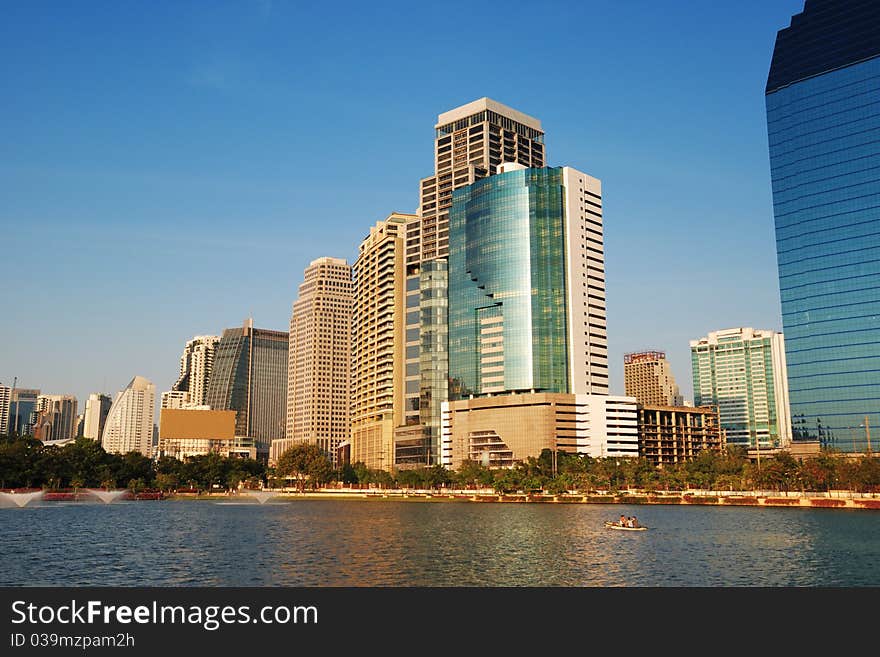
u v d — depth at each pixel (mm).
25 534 150000
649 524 167125
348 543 132500
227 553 119750
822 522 168875
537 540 135375
